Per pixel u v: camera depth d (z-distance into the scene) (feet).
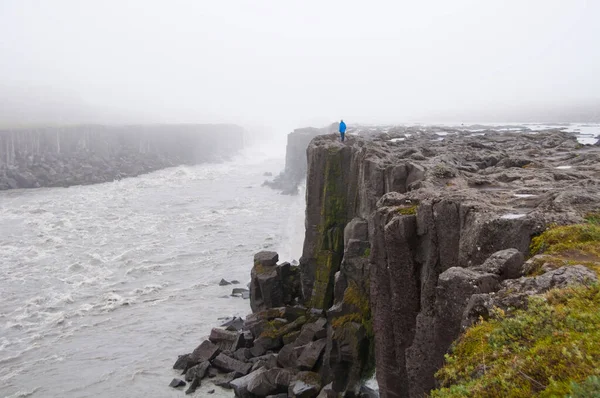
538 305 27.40
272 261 136.77
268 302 130.82
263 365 104.99
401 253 57.52
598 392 18.43
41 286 159.94
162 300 149.59
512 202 53.88
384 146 122.11
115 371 110.01
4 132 350.02
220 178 395.34
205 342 113.60
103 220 246.68
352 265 93.91
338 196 123.44
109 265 180.75
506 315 29.25
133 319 136.67
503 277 37.47
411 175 86.38
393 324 60.70
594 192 53.98
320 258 122.83
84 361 114.73
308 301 127.95
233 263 183.93
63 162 378.73
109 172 377.30
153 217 255.91
